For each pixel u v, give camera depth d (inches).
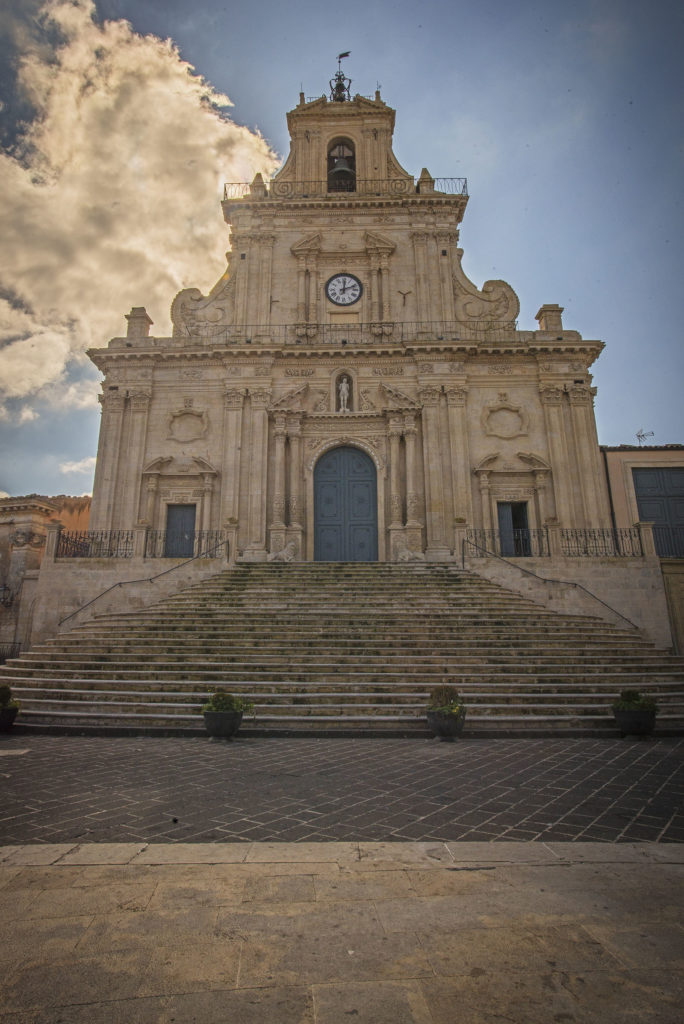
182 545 945.5
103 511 938.7
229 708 393.1
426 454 949.2
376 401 990.4
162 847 189.8
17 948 128.3
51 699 462.6
